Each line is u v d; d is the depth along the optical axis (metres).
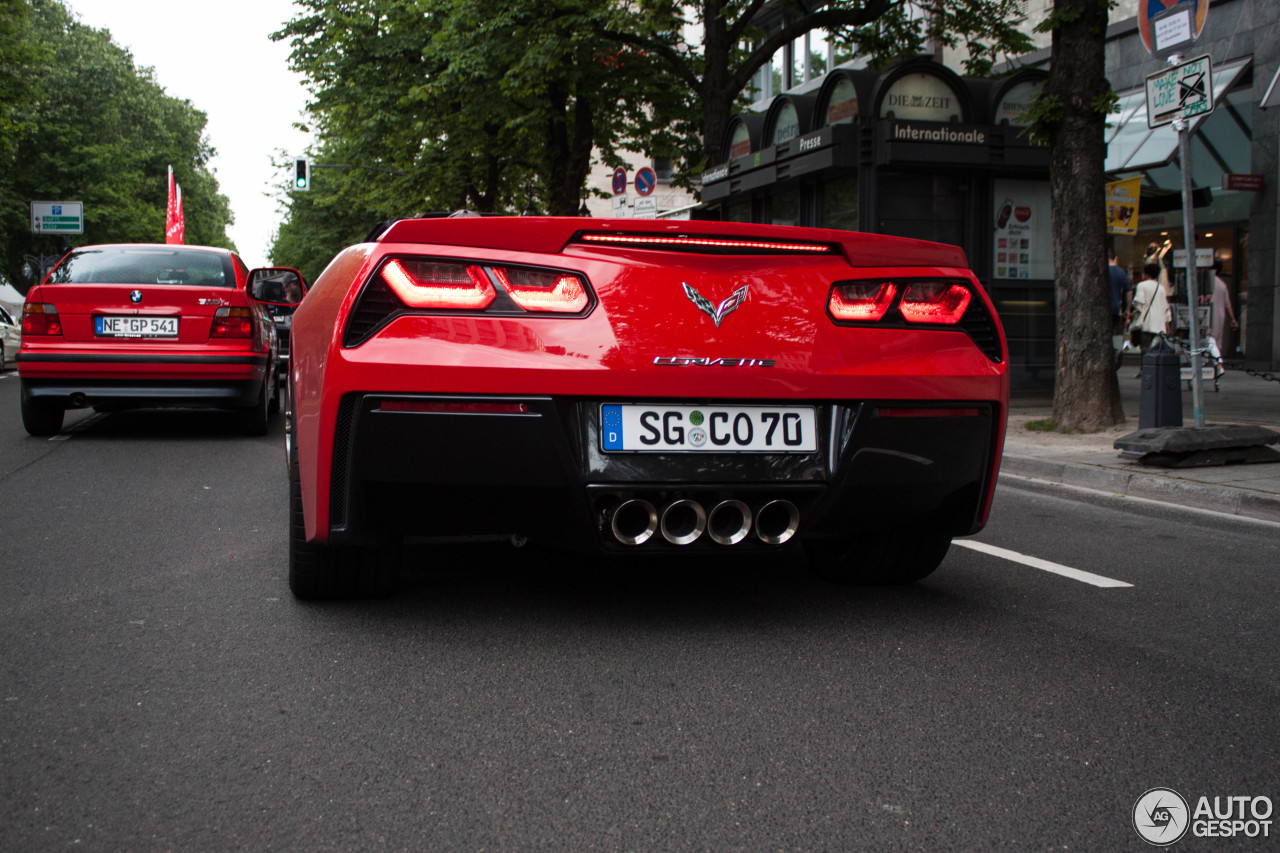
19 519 5.53
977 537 5.40
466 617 3.67
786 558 4.68
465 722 2.73
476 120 22.91
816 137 12.19
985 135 11.78
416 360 3.09
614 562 4.54
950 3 18.98
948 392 3.47
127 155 52.56
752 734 2.67
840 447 3.37
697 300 3.24
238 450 8.52
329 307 3.42
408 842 2.11
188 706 2.83
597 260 3.20
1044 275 12.45
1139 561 4.83
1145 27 7.85
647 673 3.11
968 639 3.49
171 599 3.91
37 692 2.92
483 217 3.54
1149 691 3.01
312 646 3.34
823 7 18.72
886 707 2.86
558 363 3.11
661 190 35.84
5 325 20.02
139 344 9.00
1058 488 7.07
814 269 3.38
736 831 2.17
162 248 9.69
